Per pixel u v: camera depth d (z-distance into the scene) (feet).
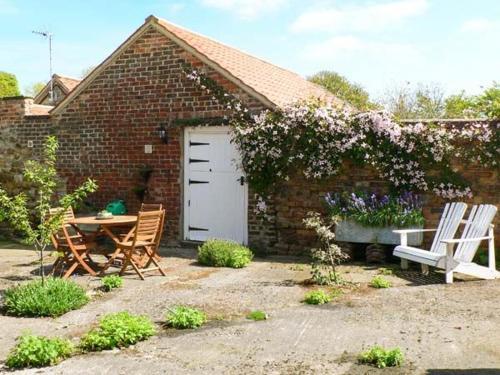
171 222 26.73
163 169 26.86
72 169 29.17
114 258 20.43
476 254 21.08
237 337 12.96
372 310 14.84
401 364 10.98
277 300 16.20
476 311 14.44
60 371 11.09
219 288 17.80
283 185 24.18
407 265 20.30
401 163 22.12
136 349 12.29
